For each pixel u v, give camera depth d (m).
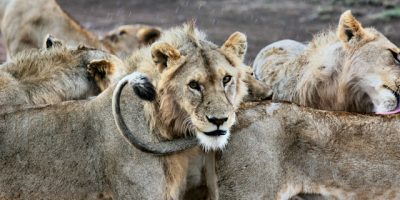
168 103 11.55
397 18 29.55
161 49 11.50
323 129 12.33
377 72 14.12
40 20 22.00
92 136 12.26
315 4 32.28
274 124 12.07
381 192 12.60
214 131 11.12
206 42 11.84
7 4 22.67
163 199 11.92
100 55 14.46
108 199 12.34
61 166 12.39
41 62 14.04
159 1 35.22
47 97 13.75
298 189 12.36
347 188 12.51
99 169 12.23
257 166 11.92
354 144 12.44
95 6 34.97
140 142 11.65
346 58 14.38
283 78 15.13
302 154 12.27
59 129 12.42
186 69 11.39
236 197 11.96
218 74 11.33
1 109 12.98
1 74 13.71
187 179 12.20
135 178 11.88
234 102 11.70
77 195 12.42
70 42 21.16
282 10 32.16
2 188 12.60
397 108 14.06
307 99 14.57
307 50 14.95
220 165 11.94
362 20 29.84
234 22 31.42
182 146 11.67
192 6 34.00
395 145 12.52
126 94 11.98
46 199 12.53
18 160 12.52
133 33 23.50
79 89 14.07
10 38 22.44
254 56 26.83
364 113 12.69
